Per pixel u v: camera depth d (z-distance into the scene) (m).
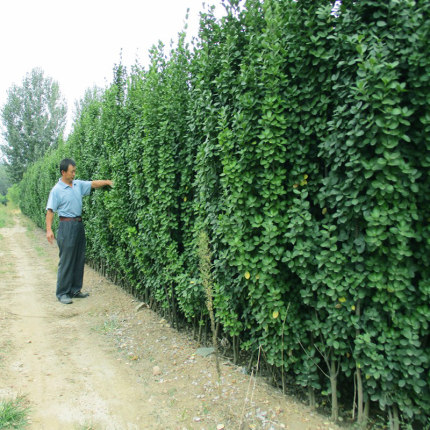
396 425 2.44
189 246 4.19
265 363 3.43
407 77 2.19
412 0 2.06
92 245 8.43
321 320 2.79
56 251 11.77
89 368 3.65
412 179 2.11
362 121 2.19
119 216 5.99
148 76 5.26
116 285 7.16
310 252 2.65
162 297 4.82
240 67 3.07
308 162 2.73
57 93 43.28
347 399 2.96
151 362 3.80
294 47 2.59
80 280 6.26
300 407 2.90
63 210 5.99
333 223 2.63
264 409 2.85
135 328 4.77
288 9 2.59
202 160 3.48
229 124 3.24
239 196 2.96
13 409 2.80
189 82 4.34
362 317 2.46
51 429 2.65
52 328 4.76
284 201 2.79
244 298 3.39
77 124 9.51
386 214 2.20
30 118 42.22
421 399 2.36
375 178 2.27
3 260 9.77
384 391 2.43
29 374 3.46
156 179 4.58
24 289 6.68
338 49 2.36
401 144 2.22
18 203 37.38
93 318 5.19
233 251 3.08
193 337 4.36
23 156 41.41
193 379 3.36
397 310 2.35
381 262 2.33
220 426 2.66
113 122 6.53
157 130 4.52
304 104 2.65
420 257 2.28
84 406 2.97
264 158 2.80
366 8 2.29
